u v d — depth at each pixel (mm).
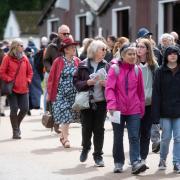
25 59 25250
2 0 116375
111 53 28062
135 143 18094
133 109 18000
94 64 19328
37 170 18875
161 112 18359
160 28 48094
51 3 68000
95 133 19312
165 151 18641
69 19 64062
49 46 25922
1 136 25812
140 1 50219
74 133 26312
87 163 19891
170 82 18156
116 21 54531
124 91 17984
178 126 18328
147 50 19594
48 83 22594
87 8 59469
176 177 17828
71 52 22469
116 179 17594
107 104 18062
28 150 22312
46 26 70625
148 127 18891
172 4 47594
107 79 18094
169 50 18031
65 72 22375
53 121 24641
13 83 24859
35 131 27172
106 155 21188
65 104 22453
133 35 51219
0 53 33594
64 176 18031
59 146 23125
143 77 19438
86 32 61219
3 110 33531
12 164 19797
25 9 115375
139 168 17938
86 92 19000
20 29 98312
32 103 33156
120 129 18234
